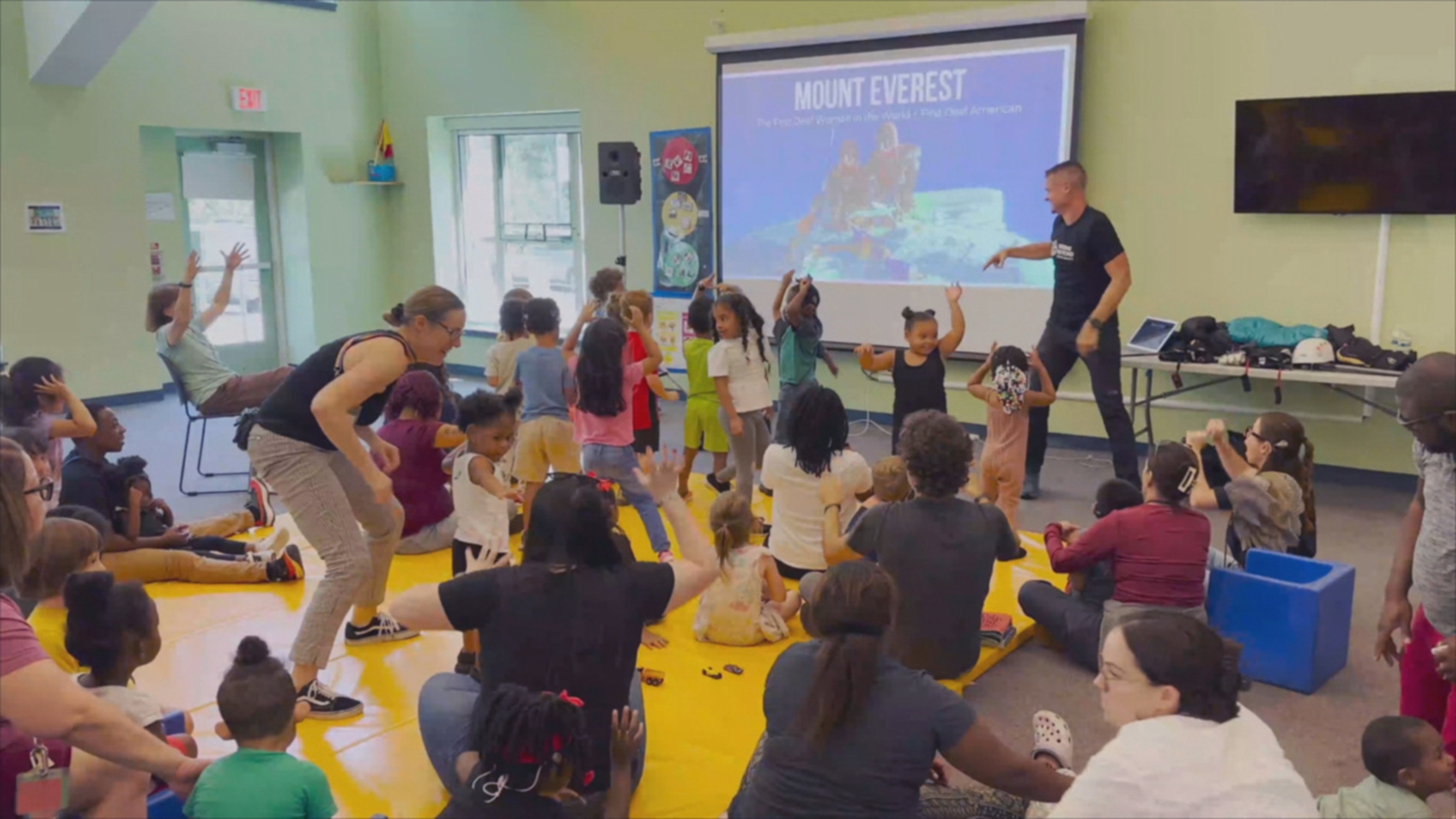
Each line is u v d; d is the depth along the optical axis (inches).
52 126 319.6
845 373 312.2
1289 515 147.7
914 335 203.5
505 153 392.2
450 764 99.3
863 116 294.7
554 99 361.4
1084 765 118.0
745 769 112.7
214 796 81.4
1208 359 237.5
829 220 306.2
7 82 309.4
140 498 165.8
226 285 242.5
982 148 277.1
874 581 81.4
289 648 140.9
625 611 92.4
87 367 335.3
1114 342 206.7
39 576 108.7
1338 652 139.9
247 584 166.1
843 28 290.0
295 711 87.6
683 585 95.3
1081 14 254.4
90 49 308.0
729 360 189.6
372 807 105.1
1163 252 260.1
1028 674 142.0
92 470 163.0
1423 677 105.9
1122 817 65.6
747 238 322.7
